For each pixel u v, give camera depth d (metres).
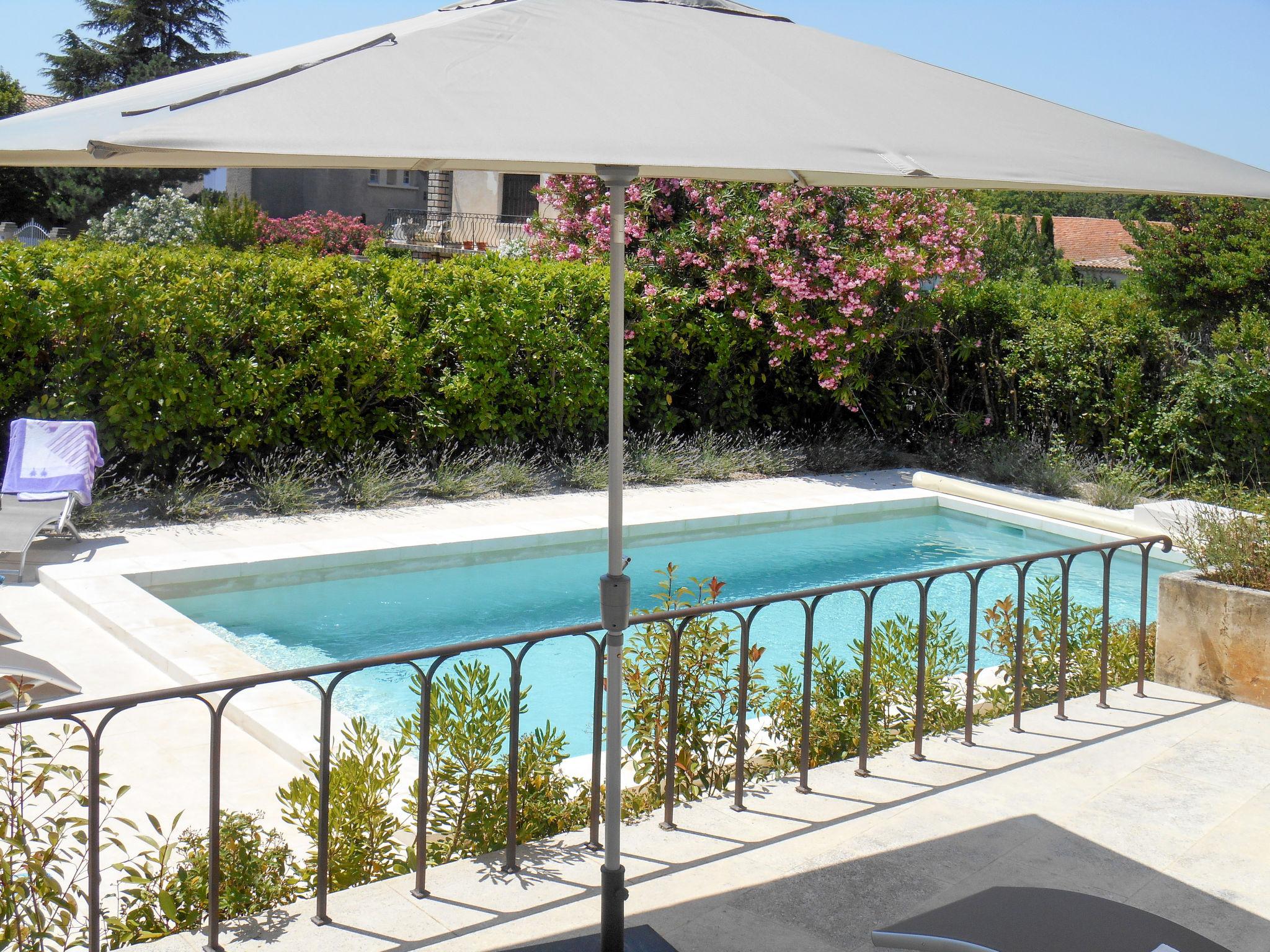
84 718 5.46
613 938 2.96
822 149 2.01
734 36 2.57
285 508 10.23
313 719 5.51
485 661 7.72
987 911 2.34
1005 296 14.23
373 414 11.47
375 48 2.04
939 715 5.18
